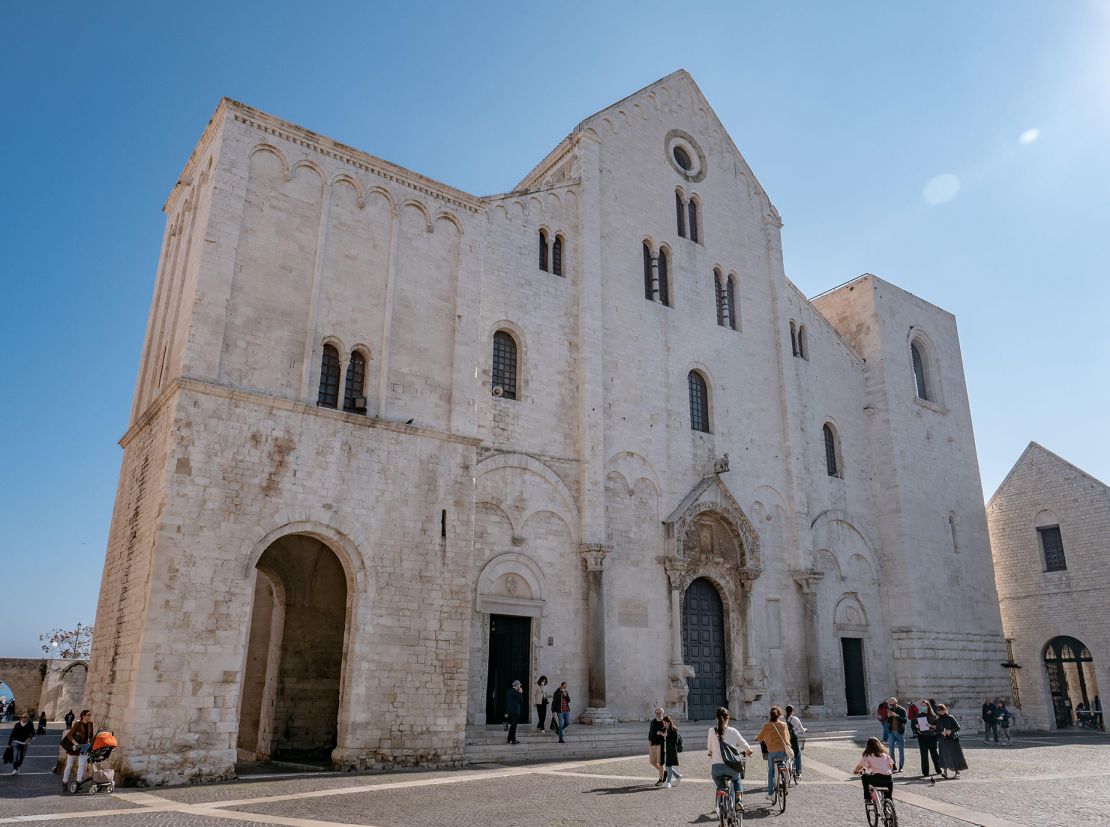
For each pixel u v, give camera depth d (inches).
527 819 591.2
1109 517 1726.1
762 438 1518.2
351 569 890.7
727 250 1584.6
